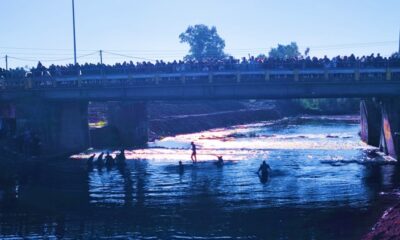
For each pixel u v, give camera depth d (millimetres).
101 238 25406
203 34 165375
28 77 50219
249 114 114625
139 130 67875
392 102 47500
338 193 33469
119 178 40969
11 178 40938
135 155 54438
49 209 31219
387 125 49375
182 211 30172
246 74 43688
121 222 28156
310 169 43156
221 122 102312
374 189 34219
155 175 42125
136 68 47781
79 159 50844
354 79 41844
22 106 49094
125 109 65812
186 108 103938
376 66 42344
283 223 27078
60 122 53000
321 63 43719
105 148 61156
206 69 45938
